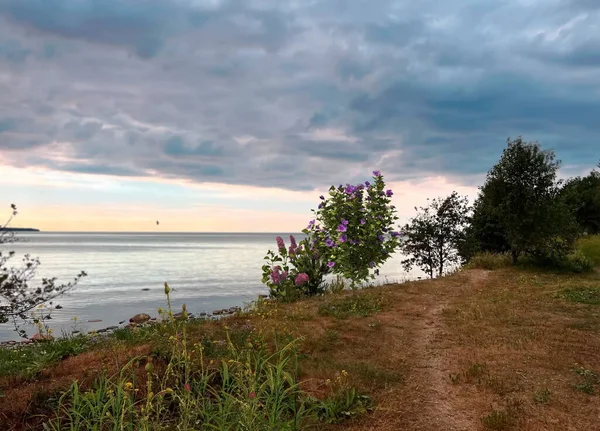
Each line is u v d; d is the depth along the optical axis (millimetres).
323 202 12750
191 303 20906
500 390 4957
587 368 5656
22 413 3830
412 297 11172
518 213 16844
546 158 16781
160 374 4484
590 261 16969
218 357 5188
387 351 6508
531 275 14883
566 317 8469
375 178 12648
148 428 3209
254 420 3402
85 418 3436
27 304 8117
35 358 5465
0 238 7328
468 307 9688
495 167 17422
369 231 12336
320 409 4348
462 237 20250
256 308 9648
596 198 36750
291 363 5465
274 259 12352
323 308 9328
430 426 4168
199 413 3625
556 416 4340
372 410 4461
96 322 16062
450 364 5926
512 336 7164
